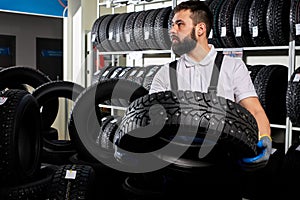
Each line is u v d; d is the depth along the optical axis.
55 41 5.49
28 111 1.85
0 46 4.77
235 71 1.70
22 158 1.83
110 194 1.70
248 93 1.67
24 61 5.03
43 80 2.99
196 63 1.69
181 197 1.04
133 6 5.22
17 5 5.57
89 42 5.65
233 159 0.90
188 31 1.58
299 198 2.73
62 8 6.02
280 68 3.42
